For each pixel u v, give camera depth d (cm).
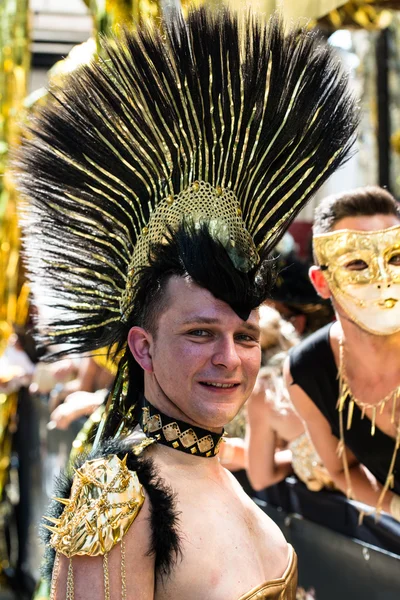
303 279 463
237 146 227
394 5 505
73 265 236
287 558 225
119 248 230
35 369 714
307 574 390
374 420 325
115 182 226
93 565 188
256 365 212
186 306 203
